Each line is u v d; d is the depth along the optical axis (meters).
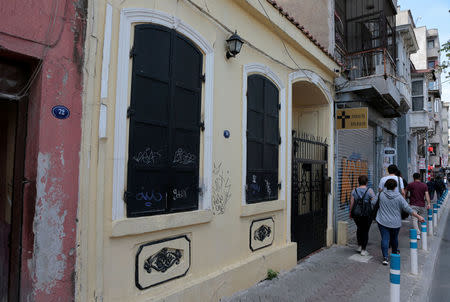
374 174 12.76
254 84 5.31
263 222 5.40
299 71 6.74
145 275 3.36
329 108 8.40
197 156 4.11
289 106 6.33
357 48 10.85
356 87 8.43
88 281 2.90
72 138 2.82
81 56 2.91
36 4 2.64
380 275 5.71
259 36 5.49
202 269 4.12
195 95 4.11
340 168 9.26
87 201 2.92
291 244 6.09
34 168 2.64
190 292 3.79
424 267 6.26
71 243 2.80
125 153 3.23
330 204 8.15
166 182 3.65
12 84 2.72
